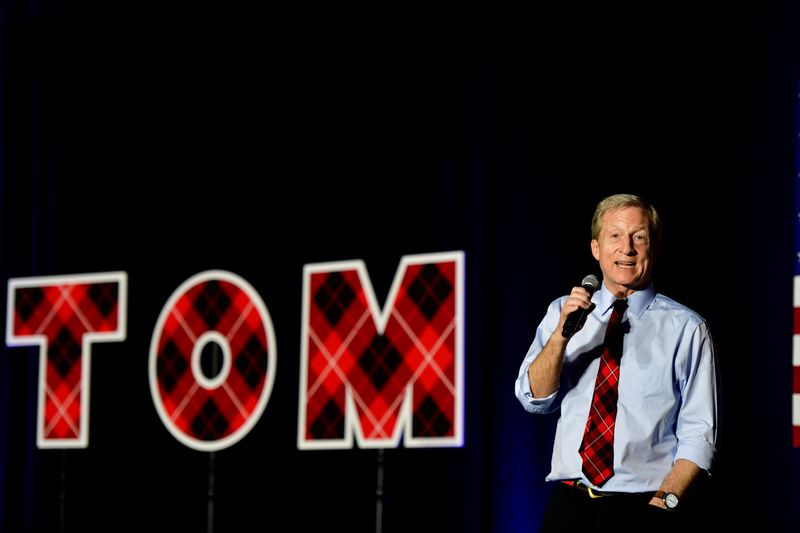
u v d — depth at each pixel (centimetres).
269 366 1305
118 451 1394
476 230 1203
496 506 1159
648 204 755
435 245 1233
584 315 715
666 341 731
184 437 1346
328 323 1280
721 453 1038
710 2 1104
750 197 1058
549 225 1160
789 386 1020
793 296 1028
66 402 1428
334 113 1313
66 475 1424
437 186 1241
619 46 1147
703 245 1073
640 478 715
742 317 1047
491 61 1218
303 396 1279
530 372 738
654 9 1133
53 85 1491
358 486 1247
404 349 1231
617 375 733
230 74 1383
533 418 1148
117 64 1456
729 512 1030
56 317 1449
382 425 1234
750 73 1074
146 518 1366
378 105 1287
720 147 1079
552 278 1152
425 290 1227
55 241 1467
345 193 1296
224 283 1348
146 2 1446
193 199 1388
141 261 1410
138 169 1427
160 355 1375
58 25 1498
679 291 1076
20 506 1449
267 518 1292
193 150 1395
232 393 1325
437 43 1258
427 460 1215
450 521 1192
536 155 1178
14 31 1521
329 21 1330
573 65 1170
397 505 1225
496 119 1207
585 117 1155
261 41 1369
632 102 1131
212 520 1321
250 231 1346
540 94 1184
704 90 1095
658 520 708
